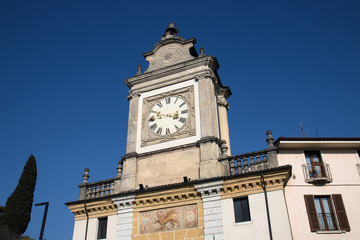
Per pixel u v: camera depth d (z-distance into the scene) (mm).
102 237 24344
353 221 22266
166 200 23375
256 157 23047
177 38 31531
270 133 23734
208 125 25484
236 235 20578
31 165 33344
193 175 23984
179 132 26328
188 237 21641
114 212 24625
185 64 29000
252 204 21203
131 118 28734
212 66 29125
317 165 24484
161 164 25453
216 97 30141
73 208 25938
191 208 22578
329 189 23328
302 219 21828
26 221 31109
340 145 24828
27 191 31984
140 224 23375
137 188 25156
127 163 26453
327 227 22016
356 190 23500
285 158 24578
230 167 23438
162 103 28469
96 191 26344
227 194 22078
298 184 23312
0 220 31031
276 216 20344
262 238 19969
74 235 24969
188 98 27625
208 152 24141
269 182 21469
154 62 31469
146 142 27094
